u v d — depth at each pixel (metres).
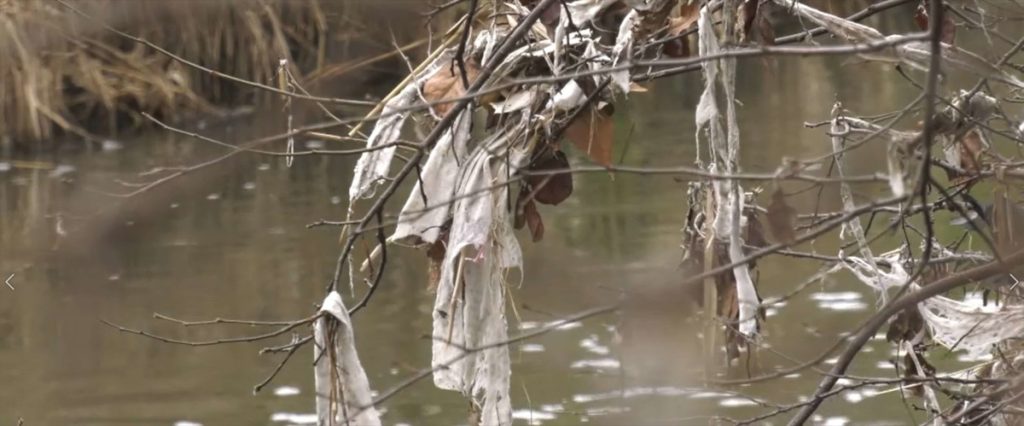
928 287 6.03
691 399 10.38
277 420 11.97
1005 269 6.01
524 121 6.78
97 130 24.27
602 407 11.28
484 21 7.29
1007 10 7.68
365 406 5.95
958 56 6.73
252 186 20.69
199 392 12.61
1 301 15.30
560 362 12.48
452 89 6.92
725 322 6.53
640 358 6.50
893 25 18.92
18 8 13.13
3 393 12.66
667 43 6.96
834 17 6.71
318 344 6.60
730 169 6.42
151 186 6.70
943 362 10.13
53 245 16.75
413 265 16.48
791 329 12.56
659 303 6.11
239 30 18.38
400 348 13.52
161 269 16.30
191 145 22.59
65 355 13.73
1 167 22.27
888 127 5.61
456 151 6.96
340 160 22.42
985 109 6.57
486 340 7.07
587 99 6.45
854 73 25.22
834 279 14.11
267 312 14.84
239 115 22.45
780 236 5.36
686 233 7.36
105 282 15.72
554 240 16.50
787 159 5.07
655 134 22.94
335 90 14.19
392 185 6.53
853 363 11.74
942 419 7.26
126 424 11.89
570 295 13.91
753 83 25.47
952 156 6.80
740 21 6.65
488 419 7.08
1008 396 6.91
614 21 7.50
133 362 13.47
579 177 20.34
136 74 24.05
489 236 6.95
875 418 10.52
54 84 23.80
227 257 16.83
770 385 10.97
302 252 17.06
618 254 15.41
